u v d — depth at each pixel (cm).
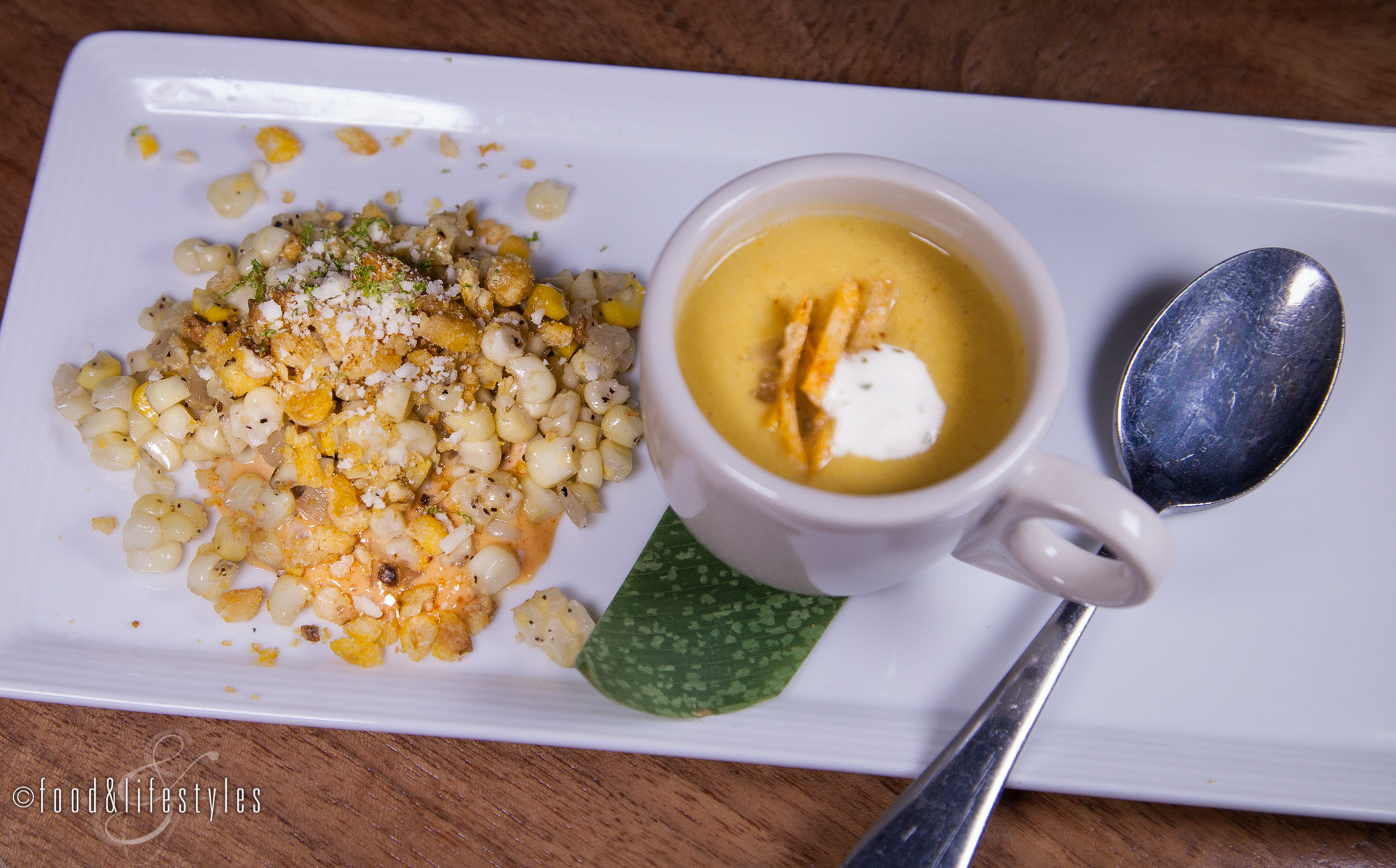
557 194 40
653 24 43
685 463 32
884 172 34
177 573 38
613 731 36
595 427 38
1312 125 40
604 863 37
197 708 36
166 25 42
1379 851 37
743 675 36
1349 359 39
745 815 37
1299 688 37
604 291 40
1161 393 38
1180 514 38
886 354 33
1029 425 32
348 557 38
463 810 37
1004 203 40
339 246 39
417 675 36
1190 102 42
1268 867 37
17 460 38
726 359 34
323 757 37
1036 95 43
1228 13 43
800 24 43
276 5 43
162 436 39
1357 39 43
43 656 37
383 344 38
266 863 37
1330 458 39
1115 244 40
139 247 40
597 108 41
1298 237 40
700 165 41
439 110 41
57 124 40
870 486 33
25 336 39
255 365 38
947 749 35
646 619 36
